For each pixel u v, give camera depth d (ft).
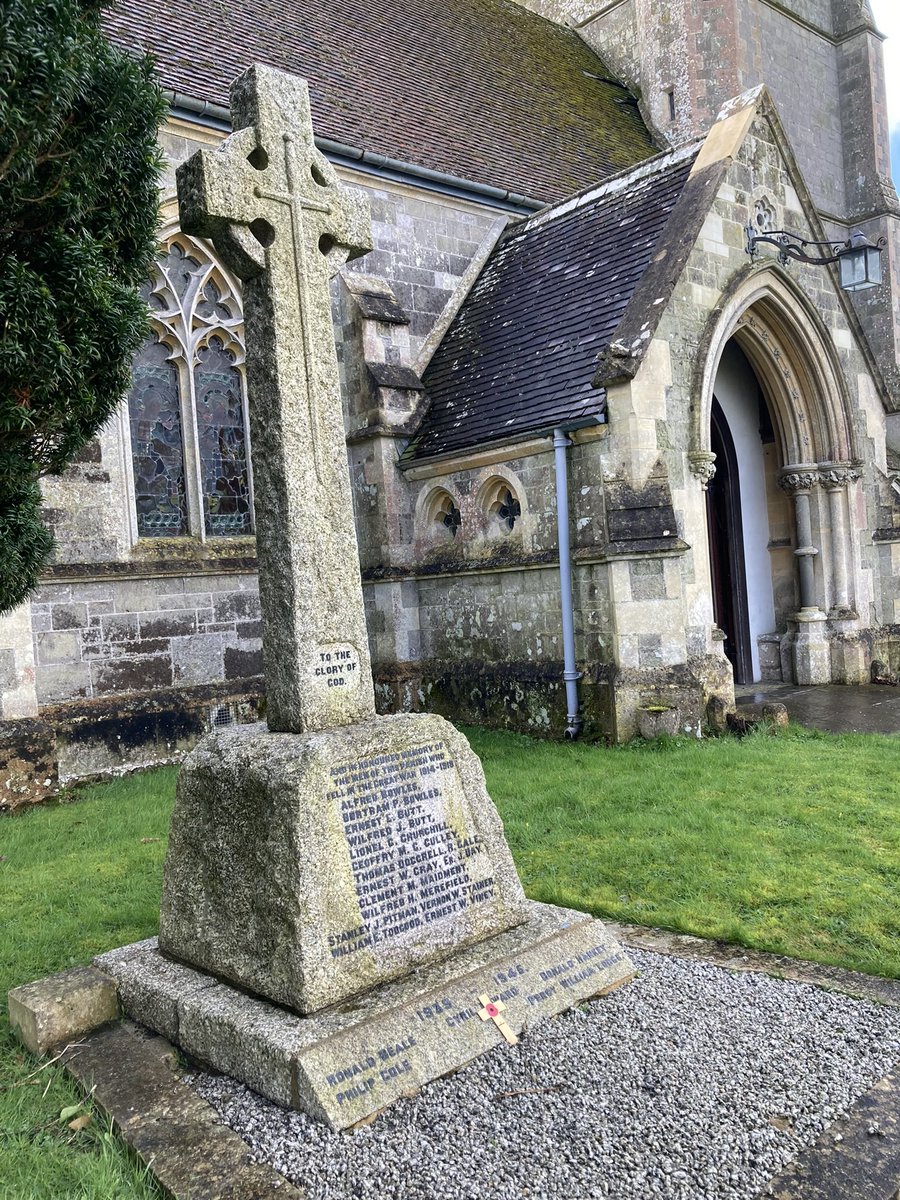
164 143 38.47
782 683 47.11
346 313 43.70
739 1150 10.50
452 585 40.42
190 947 14.32
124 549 35.47
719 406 48.26
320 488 14.73
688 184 38.50
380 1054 11.89
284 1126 11.18
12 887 21.34
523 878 19.89
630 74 72.33
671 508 32.58
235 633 38.50
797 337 42.47
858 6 75.05
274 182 14.80
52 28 13.57
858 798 24.11
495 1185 10.11
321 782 12.95
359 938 12.84
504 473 37.22
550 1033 13.16
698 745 31.58
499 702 38.04
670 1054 12.54
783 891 17.99
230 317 40.34
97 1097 12.18
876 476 46.96
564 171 56.95
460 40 63.87
